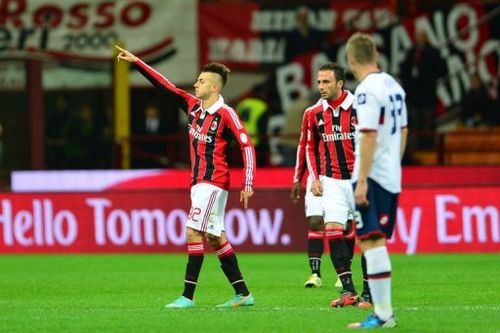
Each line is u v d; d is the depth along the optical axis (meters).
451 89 78.75
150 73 37.62
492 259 59.03
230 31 79.56
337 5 79.62
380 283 30.69
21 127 79.81
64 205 67.94
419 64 78.06
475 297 40.72
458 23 79.00
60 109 80.00
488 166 69.31
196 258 36.91
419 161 77.12
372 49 30.69
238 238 66.38
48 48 79.69
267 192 65.94
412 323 32.19
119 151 77.56
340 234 38.19
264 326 32.00
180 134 80.94
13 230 68.44
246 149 36.50
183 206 66.75
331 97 39.31
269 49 79.81
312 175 39.69
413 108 78.00
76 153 79.94
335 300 37.53
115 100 79.50
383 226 30.64
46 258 64.44
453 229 63.88
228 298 41.25
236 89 79.81
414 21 78.88
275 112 79.62
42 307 39.03
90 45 79.62
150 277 51.59
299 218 65.75
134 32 79.44
